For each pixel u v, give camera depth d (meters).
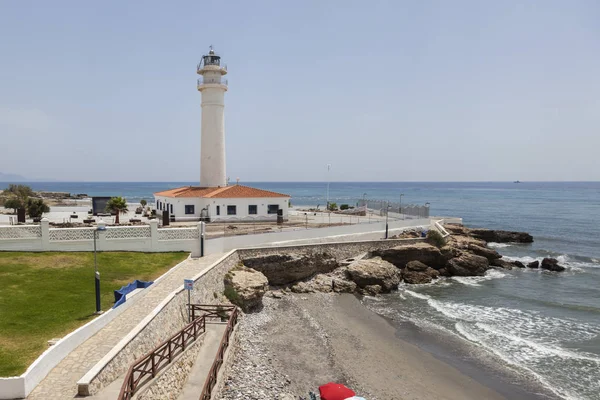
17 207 54.06
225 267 31.00
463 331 28.22
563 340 26.75
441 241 46.59
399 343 26.19
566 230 84.06
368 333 27.66
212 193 49.00
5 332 15.91
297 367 22.34
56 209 64.75
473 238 55.69
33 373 12.83
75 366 14.19
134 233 30.11
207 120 54.31
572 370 22.72
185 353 17.39
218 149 54.69
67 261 26.42
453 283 41.59
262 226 45.00
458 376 22.14
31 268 24.50
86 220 45.44
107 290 21.95
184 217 48.25
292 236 39.66
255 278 31.14
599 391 20.58
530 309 33.22
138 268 26.45
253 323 28.03
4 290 20.64
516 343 26.23
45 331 16.20
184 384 16.86
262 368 21.45
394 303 34.56
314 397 18.59
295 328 27.77
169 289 22.84
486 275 45.16
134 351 16.00
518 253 58.47
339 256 40.84
